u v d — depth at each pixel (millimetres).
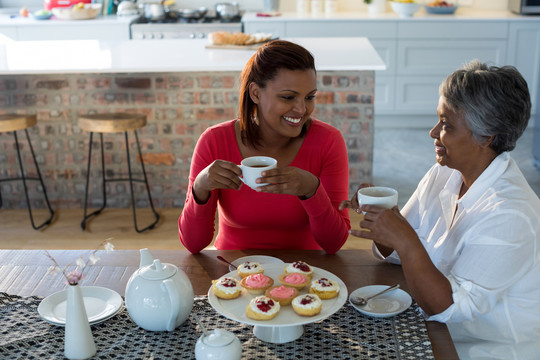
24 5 5824
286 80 1543
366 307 1351
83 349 1171
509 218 1286
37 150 3803
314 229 1619
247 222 1757
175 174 3850
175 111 3717
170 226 3617
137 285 1250
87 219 3730
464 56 5320
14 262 1580
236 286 1304
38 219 3736
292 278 1332
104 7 5508
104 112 3721
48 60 3582
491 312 1356
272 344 1221
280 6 5797
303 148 1747
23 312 1346
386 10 5770
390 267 1549
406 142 5176
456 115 1312
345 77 3654
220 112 3715
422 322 1295
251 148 1742
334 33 5258
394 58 5332
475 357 1366
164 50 3916
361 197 1293
